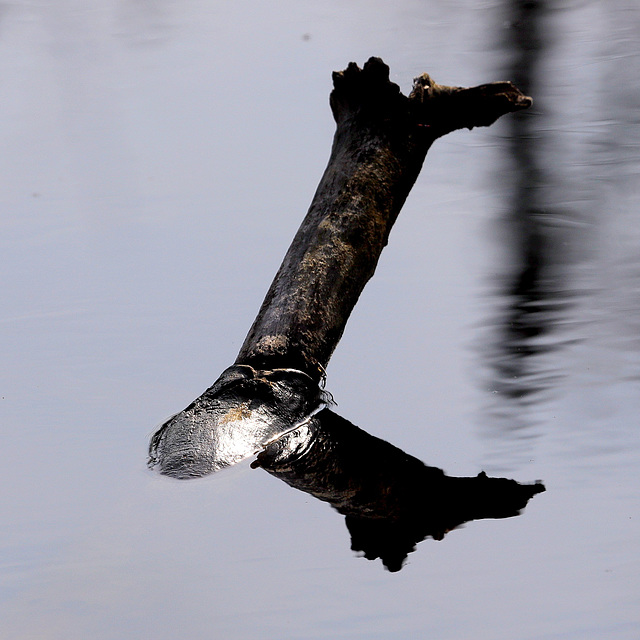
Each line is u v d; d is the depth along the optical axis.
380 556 6.72
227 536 7.04
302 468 8.09
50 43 24.30
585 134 17.31
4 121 18.75
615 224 13.34
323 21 25.33
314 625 6.01
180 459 8.15
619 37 22.86
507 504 7.32
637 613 6.02
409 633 5.90
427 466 7.98
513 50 22.41
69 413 9.05
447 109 10.70
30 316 11.12
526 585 6.35
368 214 10.06
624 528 6.91
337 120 11.01
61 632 5.93
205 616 6.09
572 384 9.09
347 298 9.77
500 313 10.76
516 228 13.27
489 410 8.77
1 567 6.68
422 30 24.30
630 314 10.53
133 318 10.98
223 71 21.12
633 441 8.05
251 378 8.99
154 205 14.38
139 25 25.66
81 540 7.00
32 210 14.41
